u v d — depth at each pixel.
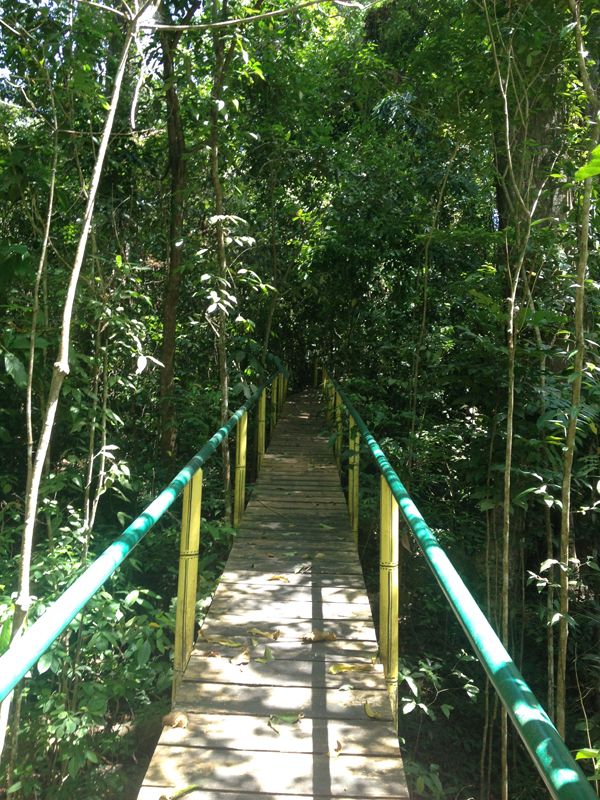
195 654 2.95
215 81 4.94
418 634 6.02
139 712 3.74
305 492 6.12
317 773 2.14
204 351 9.53
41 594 3.66
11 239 3.13
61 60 3.33
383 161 8.27
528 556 6.23
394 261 8.43
